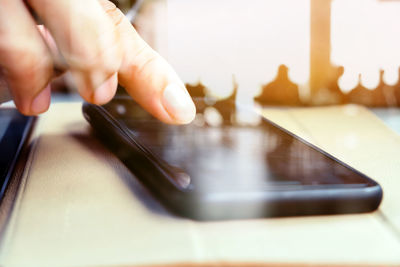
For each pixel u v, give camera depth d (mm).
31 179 279
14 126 382
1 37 267
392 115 471
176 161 265
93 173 286
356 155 322
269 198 236
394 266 209
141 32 469
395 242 222
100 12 283
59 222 236
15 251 216
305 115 427
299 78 527
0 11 264
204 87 478
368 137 359
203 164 264
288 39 544
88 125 391
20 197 259
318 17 542
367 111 435
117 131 319
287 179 249
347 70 527
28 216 241
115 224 234
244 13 560
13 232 228
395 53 525
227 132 321
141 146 289
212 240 222
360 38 531
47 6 269
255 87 511
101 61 286
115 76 298
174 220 237
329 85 521
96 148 330
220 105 390
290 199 237
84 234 227
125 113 359
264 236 225
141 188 266
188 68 491
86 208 247
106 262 210
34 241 222
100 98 296
